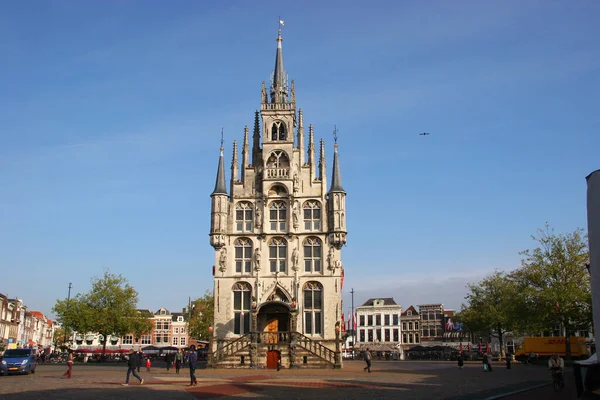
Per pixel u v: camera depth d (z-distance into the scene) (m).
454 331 139.38
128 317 98.00
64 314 94.38
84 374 51.25
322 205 66.69
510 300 79.56
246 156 69.38
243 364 60.97
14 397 29.53
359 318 158.25
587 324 72.69
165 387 36.56
